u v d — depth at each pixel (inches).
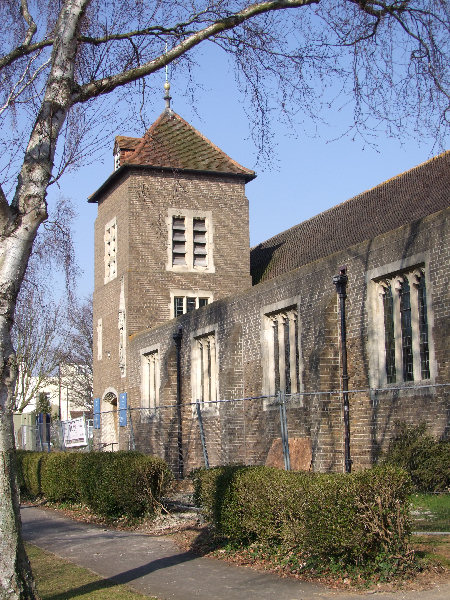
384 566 328.5
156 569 394.9
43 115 326.3
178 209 1251.8
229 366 898.1
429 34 398.3
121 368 1238.9
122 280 1243.2
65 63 335.6
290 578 347.6
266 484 384.8
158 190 1240.2
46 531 575.5
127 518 584.4
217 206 1277.1
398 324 649.6
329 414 698.2
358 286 687.7
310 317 745.6
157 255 1231.5
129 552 454.3
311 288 750.5
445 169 858.8
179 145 1288.1
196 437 998.4
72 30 338.0
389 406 640.4
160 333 1109.7
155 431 1103.6
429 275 600.4
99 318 1358.3
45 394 2138.3
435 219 597.0
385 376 658.8
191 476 497.7
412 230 622.8
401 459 547.5
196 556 424.2
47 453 807.1
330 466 689.0
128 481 577.0
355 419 682.8
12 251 308.8
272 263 1222.9
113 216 1301.7
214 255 1263.5
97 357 1360.7
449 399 573.3
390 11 402.0
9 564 295.7
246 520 401.4
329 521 333.7
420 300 627.8
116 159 1282.0
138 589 350.9
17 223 311.7
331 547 335.0
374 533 332.5
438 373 586.9
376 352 663.1
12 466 303.4
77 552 467.8
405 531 336.5
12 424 306.5
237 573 369.7
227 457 897.5
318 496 339.6
